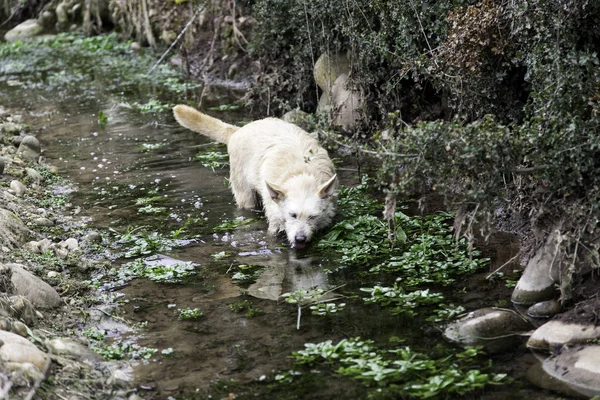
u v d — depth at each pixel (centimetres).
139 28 1677
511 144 551
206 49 1448
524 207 652
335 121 984
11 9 2014
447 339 522
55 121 1173
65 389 462
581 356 475
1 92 1392
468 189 566
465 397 450
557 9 623
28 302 548
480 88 746
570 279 530
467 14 720
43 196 832
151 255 691
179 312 580
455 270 635
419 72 834
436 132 541
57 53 1723
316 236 735
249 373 488
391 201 569
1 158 852
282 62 1123
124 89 1367
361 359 493
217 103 1222
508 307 564
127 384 479
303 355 504
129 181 890
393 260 662
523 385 460
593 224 544
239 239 730
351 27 913
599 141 538
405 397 452
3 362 455
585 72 593
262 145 797
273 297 602
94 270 657
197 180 892
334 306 576
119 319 570
